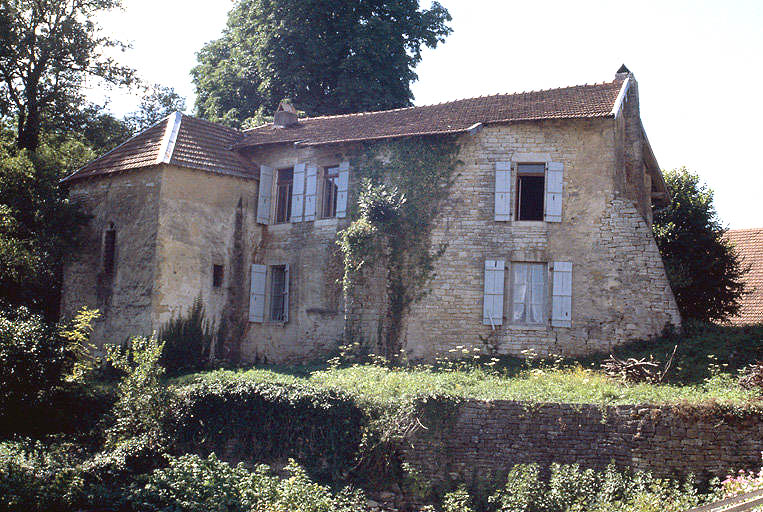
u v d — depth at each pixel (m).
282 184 23.95
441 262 20.81
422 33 32.50
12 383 16.16
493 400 14.88
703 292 23.80
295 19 31.02
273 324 22.77
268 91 32.16
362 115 24.69
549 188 20.47
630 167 21.20
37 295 23.66
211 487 13.81
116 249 22.17
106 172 22.72
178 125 23.72
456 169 21.12
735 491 12.14
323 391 15.65
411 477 14.62
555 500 13.35
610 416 14.23
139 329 21.09
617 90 21.17
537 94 22.52
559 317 19.89
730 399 13.98
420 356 20.56
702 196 25.64
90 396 17.61
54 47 27.97
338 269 21.83
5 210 22.23
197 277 21.89
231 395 16.36
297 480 14.20
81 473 14.16
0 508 12.13
